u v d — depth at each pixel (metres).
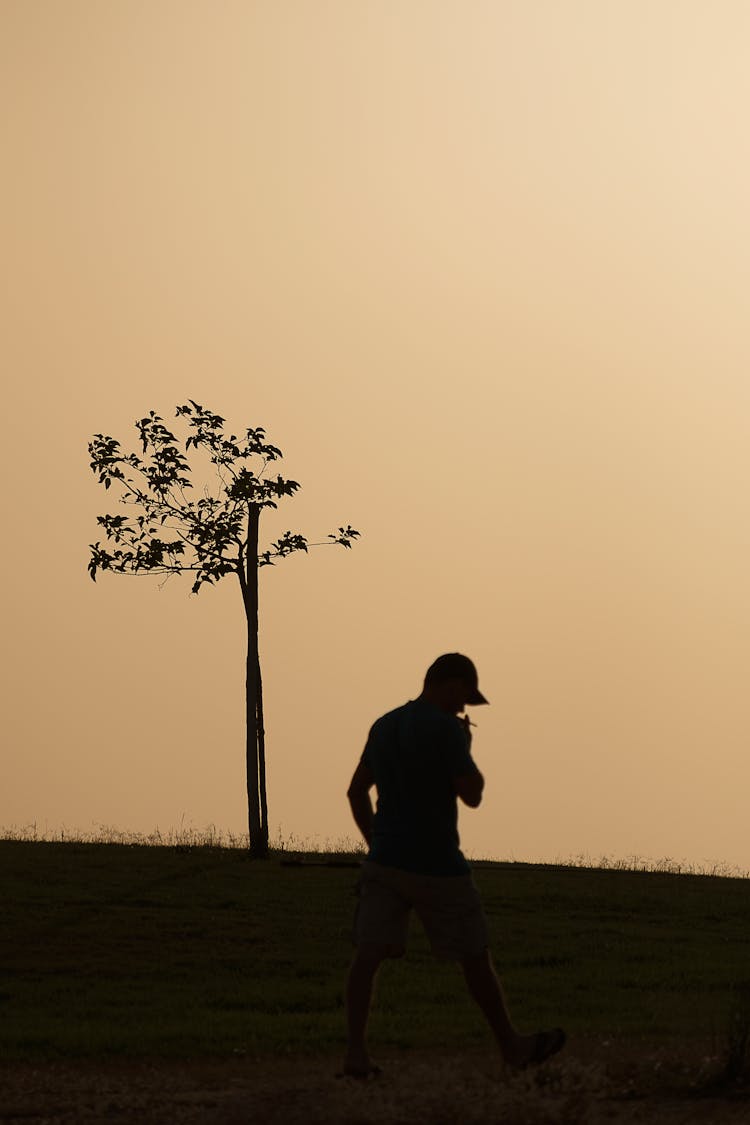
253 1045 24.34
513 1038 17.89
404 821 17.81
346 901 49.31
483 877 58.50
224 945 40.69
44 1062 22.55
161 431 64.44
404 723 17.98
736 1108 15.88
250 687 63.31
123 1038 25.09
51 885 51.34
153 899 48.59
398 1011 29.78
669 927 47.12
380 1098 16.12
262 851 61.28
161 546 64.44
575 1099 15.66
